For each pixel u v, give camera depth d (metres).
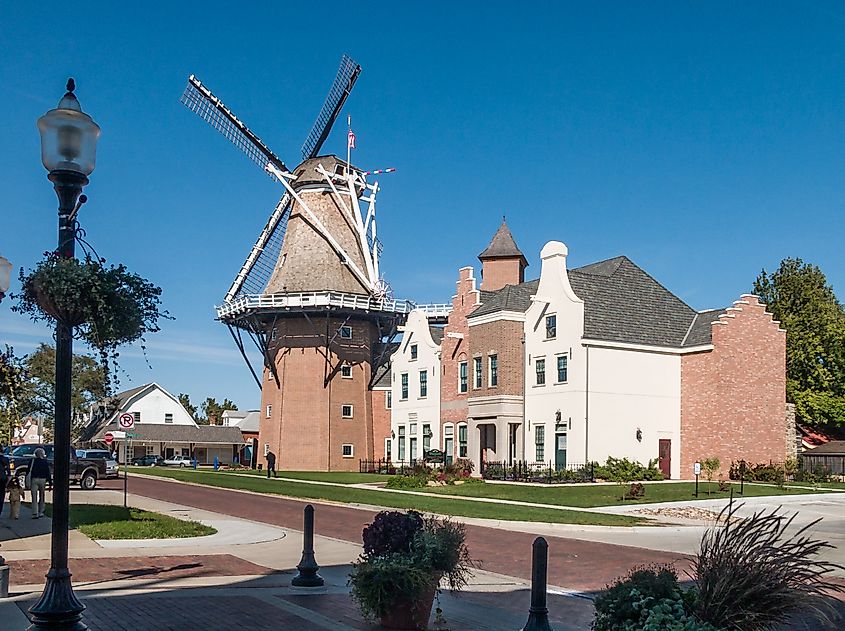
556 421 47.50
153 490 41.75
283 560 17.50
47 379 59.94
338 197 68.69
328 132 69.94
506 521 27.34
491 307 52.66
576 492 38.09
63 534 9.30
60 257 9.72
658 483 43.19
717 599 7.92
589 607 13.42
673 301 51.84
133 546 19.08
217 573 15.44
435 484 44.16
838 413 64.88
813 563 8.39
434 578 11.33
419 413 60.38
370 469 64.06
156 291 10.75
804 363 67.38
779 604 7.96
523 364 50.84
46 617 9.07
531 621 9.38
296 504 34.50
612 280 50.56
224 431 102.94
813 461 55.12
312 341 67.06
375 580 10.97
